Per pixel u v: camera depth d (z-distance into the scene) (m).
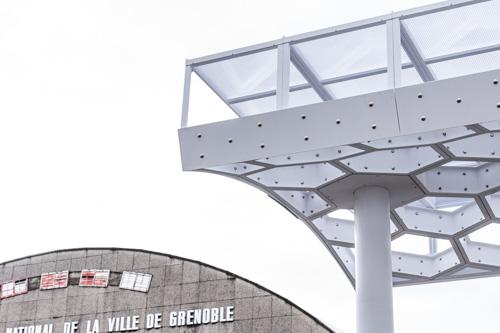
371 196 18.92
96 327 29.09
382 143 17.00
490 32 16.53
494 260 21.41
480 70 17.00
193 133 17.83
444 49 16.91
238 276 27.92
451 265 21.69
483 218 20.36
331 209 20.08
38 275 30.47
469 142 17.61
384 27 17.08
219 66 18.27
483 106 15.77
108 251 29.91
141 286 29.02
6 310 30.41
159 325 28.34
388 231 18.83
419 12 16.70
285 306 26.95
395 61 16.61
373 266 18.52
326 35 17.44
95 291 29.55
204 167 17.72
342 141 16.64
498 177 19.08
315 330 26.33
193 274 28.53
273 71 17.98
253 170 18.44
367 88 17.81
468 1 16.36
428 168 18.08
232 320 27.47
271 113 17.23
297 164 17.86
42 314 29.89
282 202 20.23
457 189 19.25
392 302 18.41
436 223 20.95
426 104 16.11
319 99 18.44
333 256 21.66
